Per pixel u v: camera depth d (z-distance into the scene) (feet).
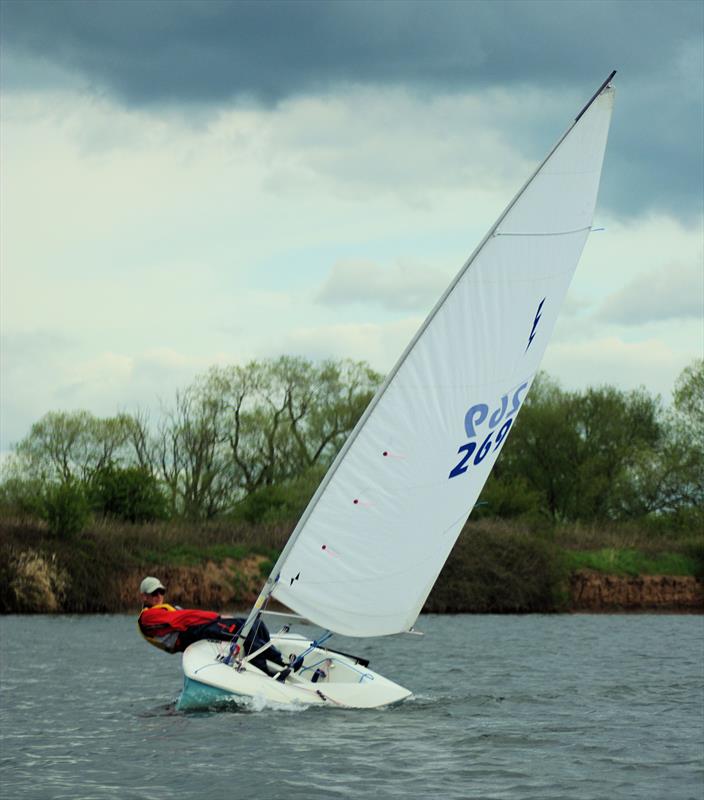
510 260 222.48
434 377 216.13
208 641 222.89
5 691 259.19
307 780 162.91
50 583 524.52
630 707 245.04
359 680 229.66
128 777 164.35
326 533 212.02
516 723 217.15
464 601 632.79
